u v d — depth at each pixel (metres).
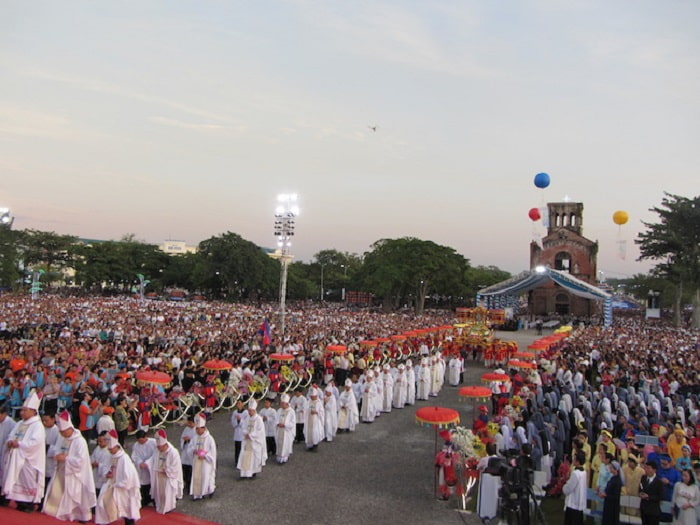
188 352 25.16
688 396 19.34
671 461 13.51
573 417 17.25
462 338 39.16
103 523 10.82
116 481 10.95
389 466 16.38
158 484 12.20
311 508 13.09
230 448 17.44
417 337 40.22
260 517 12.44
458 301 113.94
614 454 12.98
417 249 88.12
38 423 10.75
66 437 10.88
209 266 97.50
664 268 66.31
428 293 105.81
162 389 19.66
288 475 15.33
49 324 37.31
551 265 85.44
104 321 40.28
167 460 12.24
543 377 24.33
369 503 13.54
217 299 105.06
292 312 65.31
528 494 11.51
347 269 129.00
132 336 32.56
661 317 100.56
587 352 33.28
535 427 15.05
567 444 16.31
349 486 14.64
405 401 24.70
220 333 35.19
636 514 11.98
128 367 21.08
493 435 15.34
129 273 107.94
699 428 14.83
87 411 15.80
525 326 67.69
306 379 26.70
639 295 112.81
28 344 24.14
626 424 15.33
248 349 28.94
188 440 13.73
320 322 50.75
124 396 17.59
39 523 9.93
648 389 20.72
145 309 55.91
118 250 108.12
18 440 10.51
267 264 103.31
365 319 57.31
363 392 21.80
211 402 20.77
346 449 18.00
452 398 27.03
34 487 10.50
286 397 16.59
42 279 99.19
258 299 110.50
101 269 103.94
